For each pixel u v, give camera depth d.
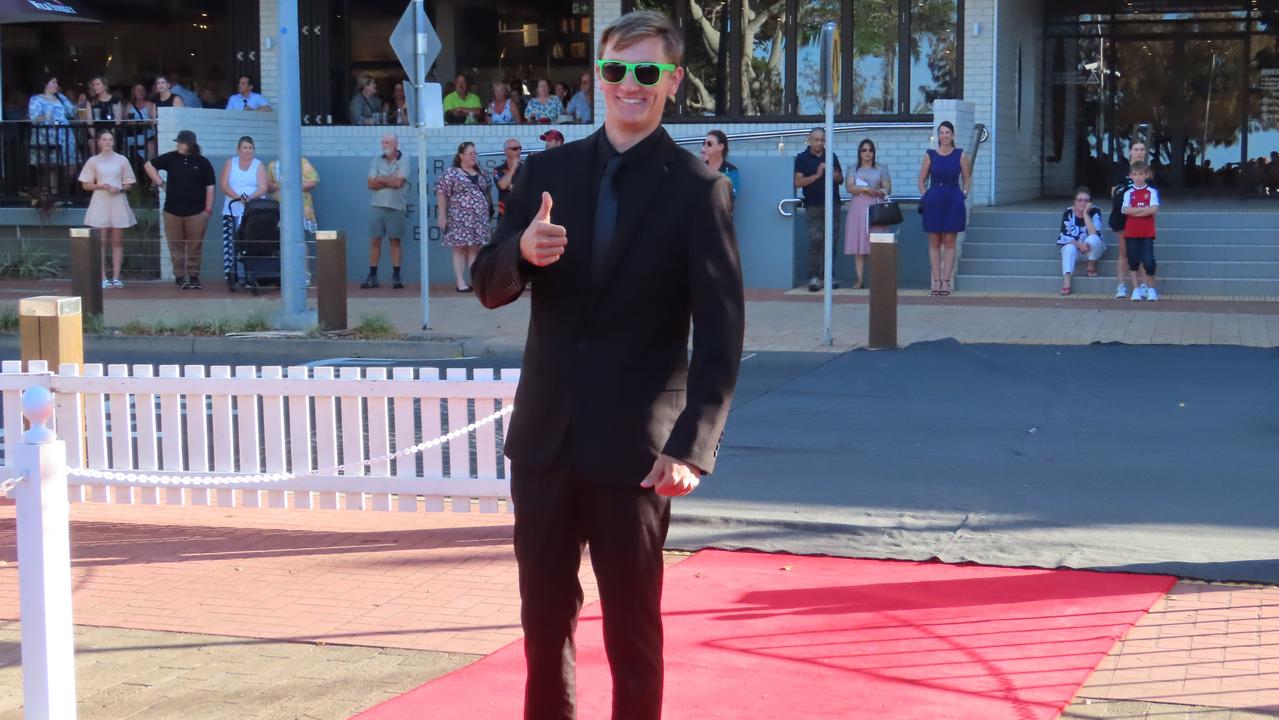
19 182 21.89
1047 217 19.05
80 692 4.87
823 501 7.70
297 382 7.37
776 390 11.43
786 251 19.11
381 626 5.61
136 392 7.51
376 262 19.72
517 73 23.92
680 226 3.50
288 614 5.79
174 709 4.71
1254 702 4.68
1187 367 12.26
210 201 19.53
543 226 3.33
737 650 5.24
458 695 4.81
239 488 7.41
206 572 6.45
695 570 6.36
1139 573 6.24
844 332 14.73
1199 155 23.67
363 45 23.88
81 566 6.56
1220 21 23.27
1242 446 9.16
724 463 8.72
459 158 18.91
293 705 4.73
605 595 3.61
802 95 21.52
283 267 15.23
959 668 5.04
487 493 7.27
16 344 14.89
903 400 10.93
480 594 6.05
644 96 3.52
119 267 19.75
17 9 21.06
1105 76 23.94
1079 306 16.62
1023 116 22.83
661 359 3.55
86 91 24.70
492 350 14.04
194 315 15.50
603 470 3.49
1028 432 9.65
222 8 24.98
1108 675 4.96
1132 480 8.20
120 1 24.81
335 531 7.20
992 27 20.69
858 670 5.02
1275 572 6.19
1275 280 17.78
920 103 21.16
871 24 21.19
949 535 6.93
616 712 3.65
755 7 21.55
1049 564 6.40
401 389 7.30
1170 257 18.33
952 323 15.19
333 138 22.92
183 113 20.83
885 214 17.31
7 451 5.86
